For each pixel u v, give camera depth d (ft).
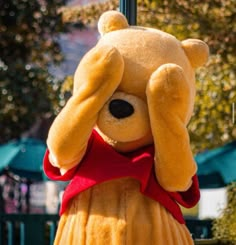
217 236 35.06
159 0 43.06
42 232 38.06
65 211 18.65
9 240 38.73
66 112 17.62
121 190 18.07
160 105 17.33
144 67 18.02
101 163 18.11
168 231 18.07
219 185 44.65
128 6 24.80
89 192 18.26
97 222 17.79
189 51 19.17
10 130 68.54
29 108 67.46
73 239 18.01
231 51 44.01
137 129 17.81
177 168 17.63
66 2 67.97
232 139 48.21
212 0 43.62
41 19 67.87
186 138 17.60
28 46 68.59
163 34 18.97
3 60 68.59
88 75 17.47
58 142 17.65
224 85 45.06
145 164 17.98
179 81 17.42
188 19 43.52
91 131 17.84
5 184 75.36
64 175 18.57
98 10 47.39
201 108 46.16
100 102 17.44
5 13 67.87
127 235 17.62
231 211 35.99
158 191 18.12
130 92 17.93
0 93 67.36
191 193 19.20
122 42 18.38
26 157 50.96
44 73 67.41
